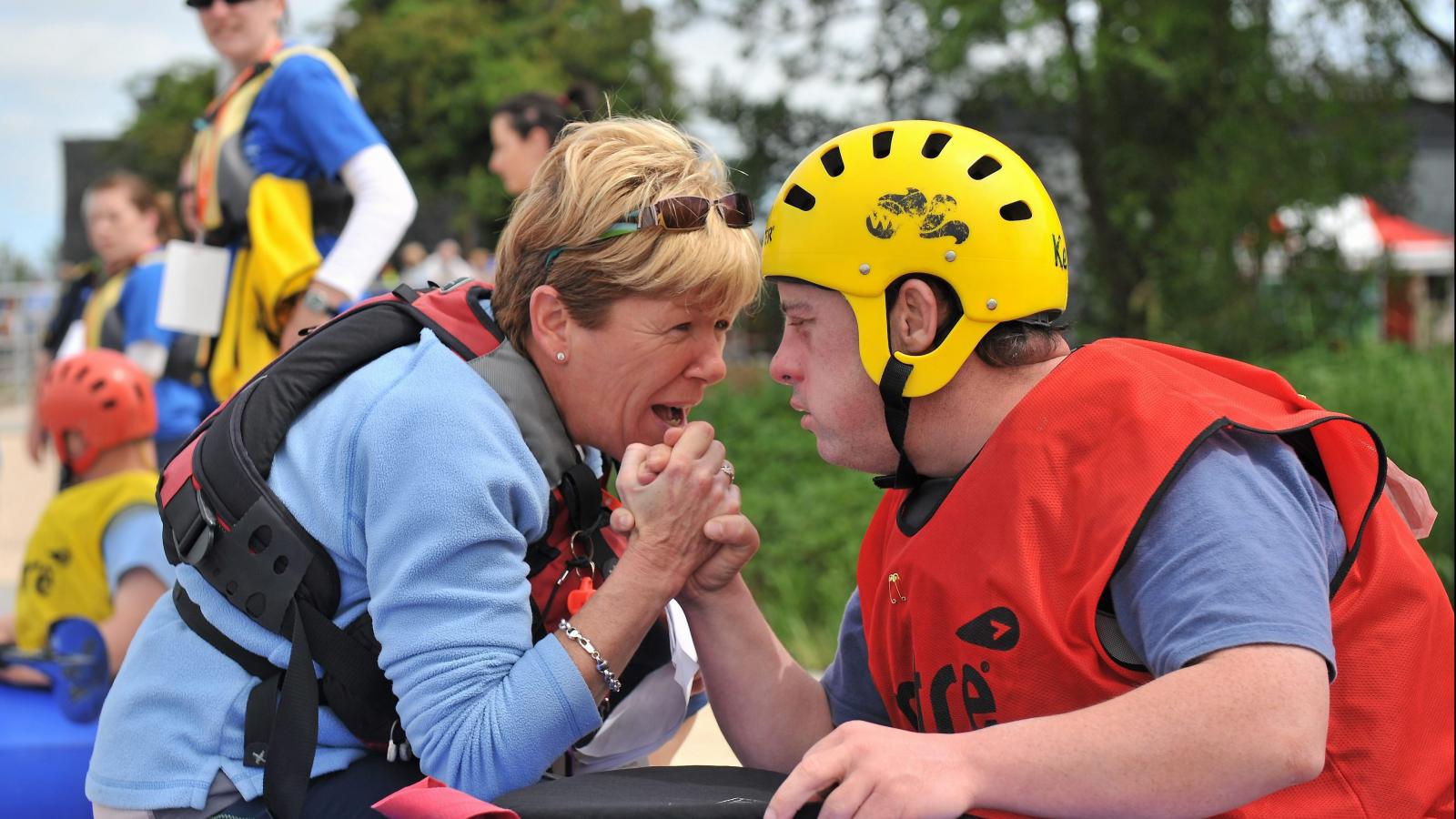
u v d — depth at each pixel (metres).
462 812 1.42
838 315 1.68
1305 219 9.66
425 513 1.64
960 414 1.69
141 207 4.78
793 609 5.56
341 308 3.41
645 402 1.81
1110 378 1.55
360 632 1.73
